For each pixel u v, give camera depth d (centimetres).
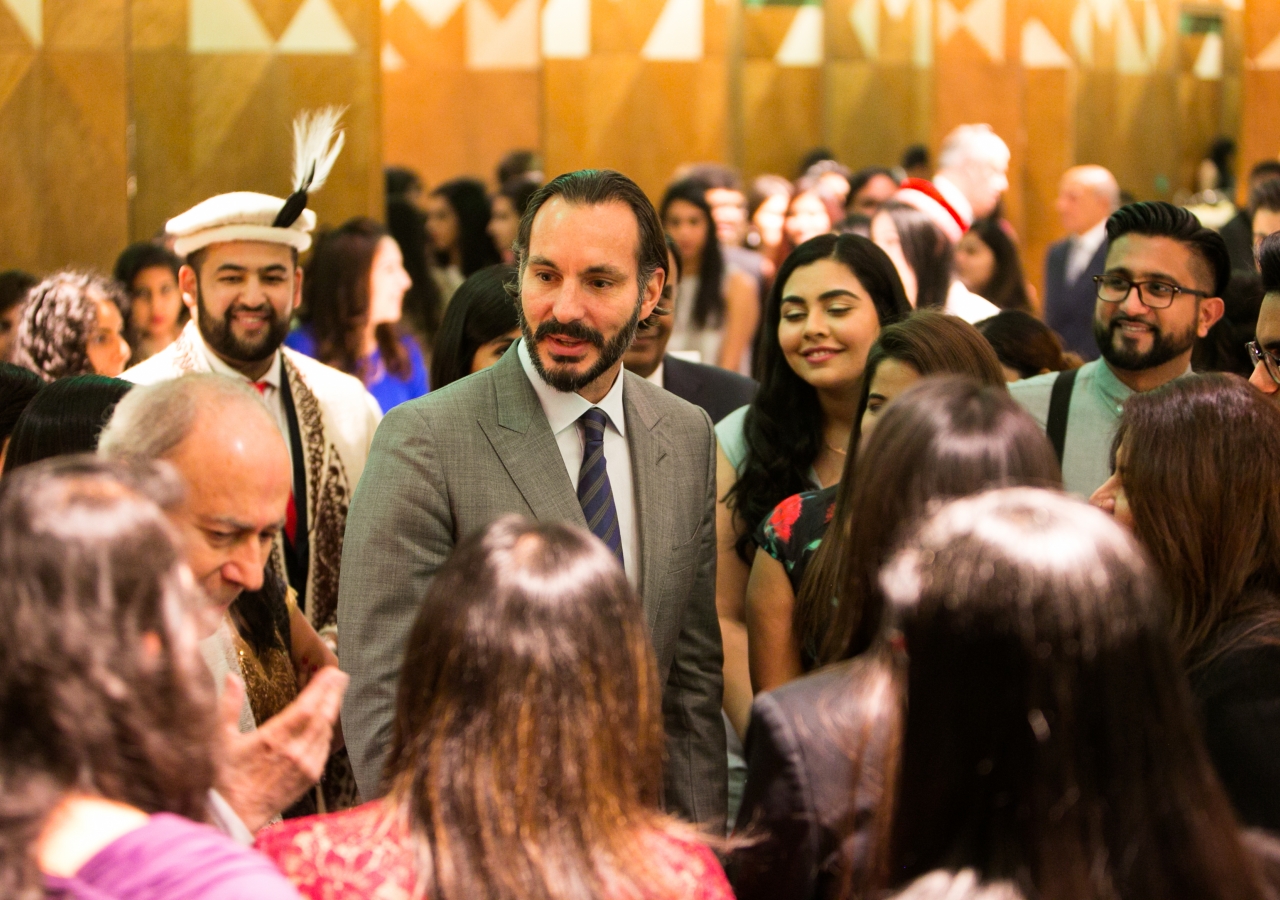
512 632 133
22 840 104
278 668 224
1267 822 164
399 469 219
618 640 137
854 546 162
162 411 177
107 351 357
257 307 309
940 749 119
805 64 909
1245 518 185
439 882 129
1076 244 736
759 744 155
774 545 251
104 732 107
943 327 245
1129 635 116
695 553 237
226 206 308
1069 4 973
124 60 591
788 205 754
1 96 583
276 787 165
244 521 176
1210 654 178
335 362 491
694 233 618
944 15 904
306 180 319
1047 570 117
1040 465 157
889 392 241
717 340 627
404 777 139
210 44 608
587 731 132
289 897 109
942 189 530
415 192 759
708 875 140
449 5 920
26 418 215
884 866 126
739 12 892
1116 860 114
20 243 590
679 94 854
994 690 117
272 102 616
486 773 131
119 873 105
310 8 616
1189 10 1100
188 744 113
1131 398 203
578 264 219
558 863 129
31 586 108
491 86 928
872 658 151
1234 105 1145
